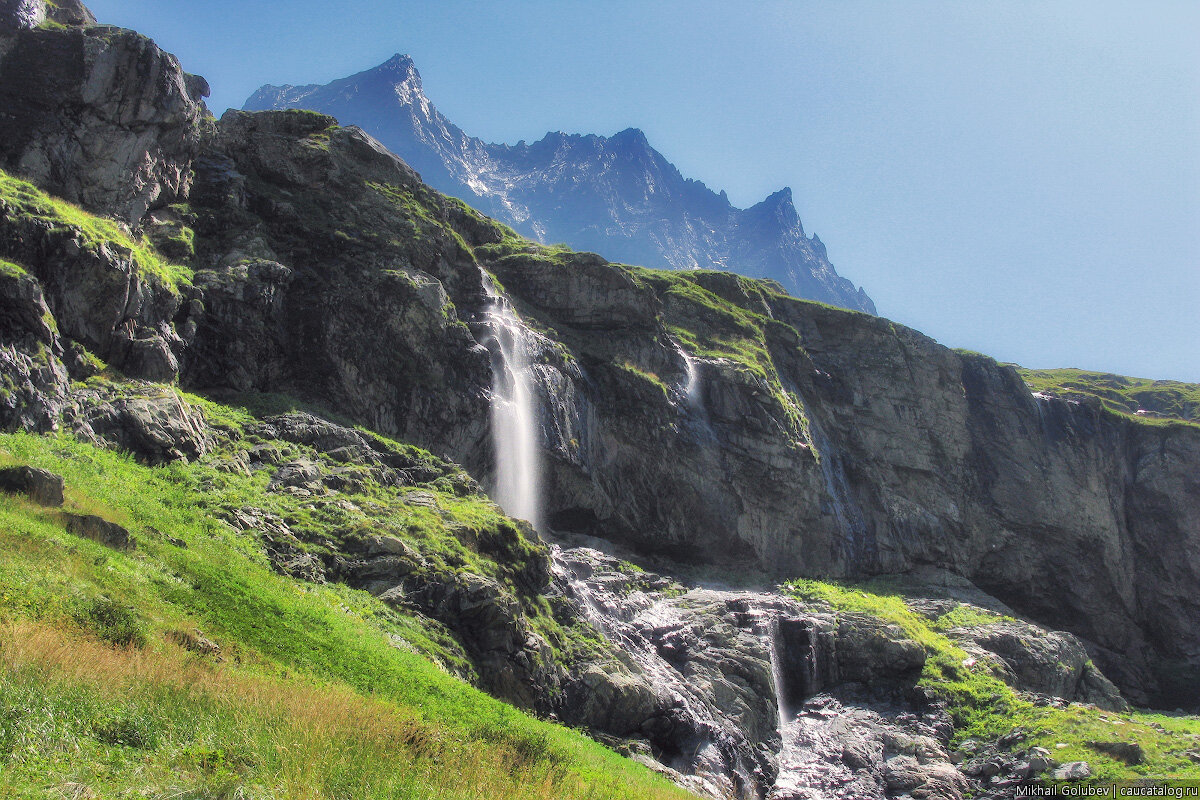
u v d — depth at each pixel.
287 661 23.53
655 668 43.06
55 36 41.97
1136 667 78.69
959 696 50.94
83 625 19.17
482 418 49.88
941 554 74.38
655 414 60.16
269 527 32.84
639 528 58.41
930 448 78.12
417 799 16.23
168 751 15.18
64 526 24.50
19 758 13.45
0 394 29.81
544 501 54.62
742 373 65.81
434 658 30.89
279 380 45.69
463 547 37.28
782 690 50.56
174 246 44.56
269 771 15.40
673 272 78.38
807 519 65.75
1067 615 78.69
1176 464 84.56
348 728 17.89
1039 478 80.88
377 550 34.16
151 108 44.06
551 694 35.41
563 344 60.41
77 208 39.84
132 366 37.34
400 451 44.06
